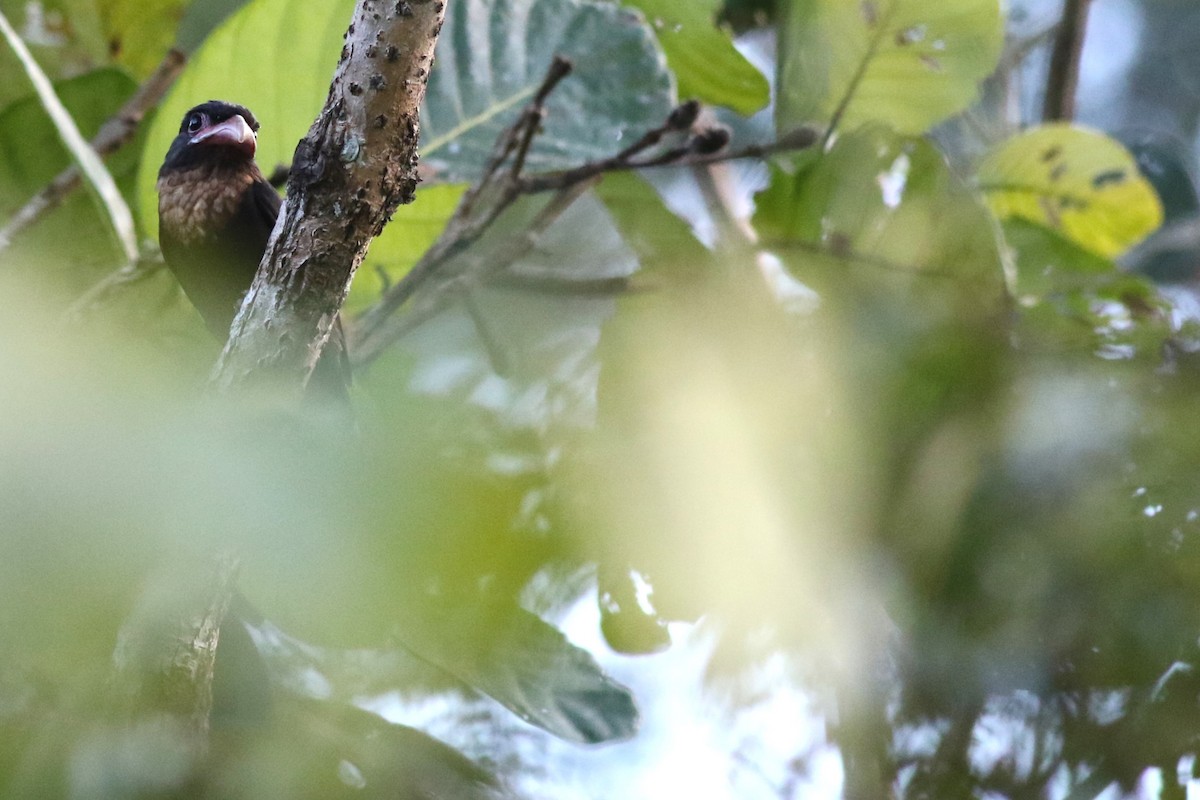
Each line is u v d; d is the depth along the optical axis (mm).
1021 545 6453
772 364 7160
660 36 7965
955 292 7238
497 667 5488
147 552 3980
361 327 6477
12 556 3959
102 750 4094
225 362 4195
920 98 8055
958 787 6121
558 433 6949
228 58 6680
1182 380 6664
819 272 7477
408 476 4586
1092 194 8844
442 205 7207
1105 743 6102
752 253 7512
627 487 6785
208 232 6656
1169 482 6363
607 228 9281
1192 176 11008
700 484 6742
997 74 9797
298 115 6938
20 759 4090
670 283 7504
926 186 7375
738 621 6609
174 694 4227
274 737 4672
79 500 3762
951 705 6312
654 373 7188
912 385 6820
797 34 7930
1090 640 6277
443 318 8250
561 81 7441
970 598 6465
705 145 6605
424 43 4215
